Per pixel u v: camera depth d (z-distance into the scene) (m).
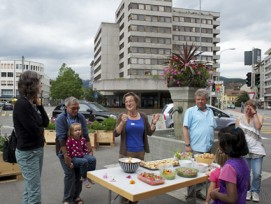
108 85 38.19
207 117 5.14
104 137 10.97
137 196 3.10
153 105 49.78
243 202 2.84
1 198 5.32
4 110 48.59
